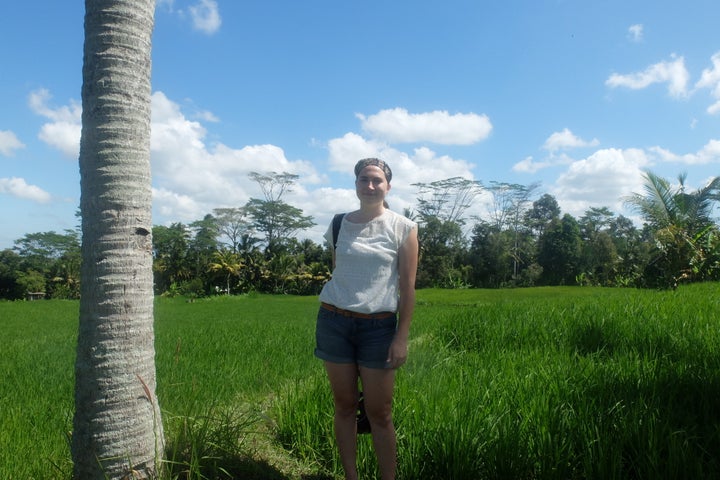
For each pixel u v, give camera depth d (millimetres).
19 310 27484
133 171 2939
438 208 67625
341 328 3119
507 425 3533
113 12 2912
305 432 4023
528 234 70250
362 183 3121
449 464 3365
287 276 57969
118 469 2852
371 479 3539
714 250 19062
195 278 58156
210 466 3406
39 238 75938
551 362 5785
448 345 7805
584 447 3264
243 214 73125
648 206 20578
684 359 5258
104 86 2893
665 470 2973
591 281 49094
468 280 60656
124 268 2896
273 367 7059
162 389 5387
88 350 2857
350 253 3104
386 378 3090
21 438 3920
